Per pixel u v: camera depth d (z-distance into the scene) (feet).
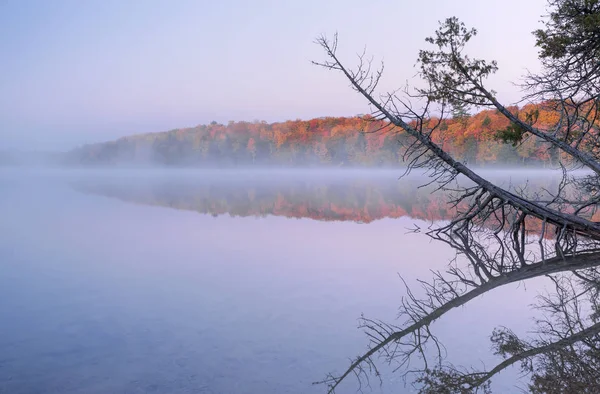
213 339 15.60
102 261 29.68
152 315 18.31
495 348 14.87
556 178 153.38
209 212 62.90
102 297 21.13
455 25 33.27
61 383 12.41
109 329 16.67
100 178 253.44
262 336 15.84
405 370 13.12
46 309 19.26
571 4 34.60
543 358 13.99
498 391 11.76
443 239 39.32
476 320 17.72
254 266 27.91
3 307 19.53
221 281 24.12
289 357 14.05
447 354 14.35
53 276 25.57
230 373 12.92
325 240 38.63
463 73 33.81
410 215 59.72
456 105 34.60
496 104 33.94
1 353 14.46
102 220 52.85
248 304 19.80
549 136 33.27
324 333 16.20
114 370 13.12
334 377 12.67
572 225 31.63
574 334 16.03
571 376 12.67
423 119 34.99
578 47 35.35
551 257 30.27
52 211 63.21
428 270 26.71
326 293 21.67
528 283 23.40
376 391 11.74
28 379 12.66
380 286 22.95
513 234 36.63
